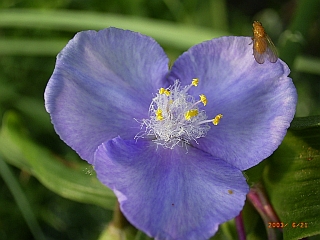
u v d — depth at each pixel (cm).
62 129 5
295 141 6
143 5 14
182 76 6
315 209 6
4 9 13
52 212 11
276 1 15
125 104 6
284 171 6
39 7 13
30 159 9
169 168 6
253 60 6
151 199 5
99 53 6
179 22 14
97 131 6
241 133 6
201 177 5
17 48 12
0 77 13
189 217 5
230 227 7
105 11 14
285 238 6
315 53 14
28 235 11
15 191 10
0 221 11
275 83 6
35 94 13
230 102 6
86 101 6
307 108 12
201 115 6
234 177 5
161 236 5
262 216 7
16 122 10
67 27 12
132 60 6
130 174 5
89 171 6
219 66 6
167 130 6
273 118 5
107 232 8
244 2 15
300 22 9
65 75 5
